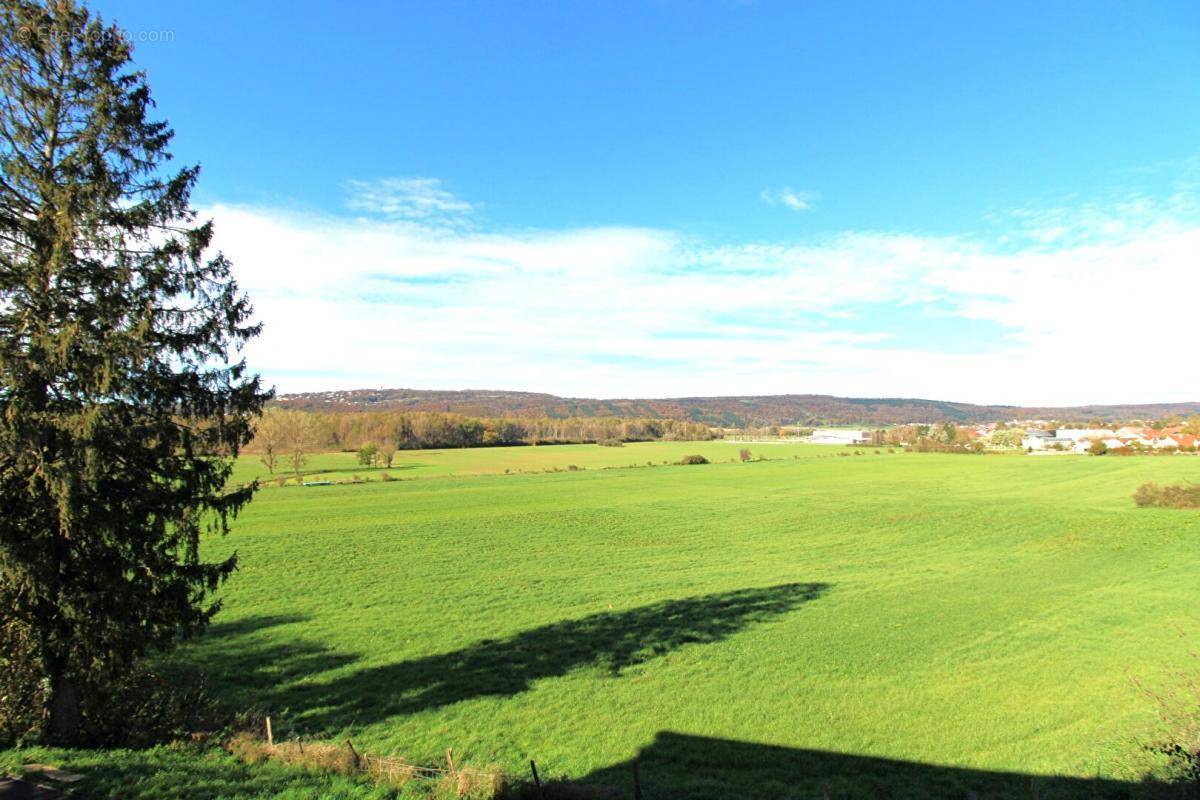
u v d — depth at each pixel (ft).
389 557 145.89
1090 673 74.33
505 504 234.17
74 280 47.29
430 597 112.16
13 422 43.70
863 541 169.48
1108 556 144.25
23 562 44.50
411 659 81.97
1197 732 53.57
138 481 51.29
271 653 83.46
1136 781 48.67
